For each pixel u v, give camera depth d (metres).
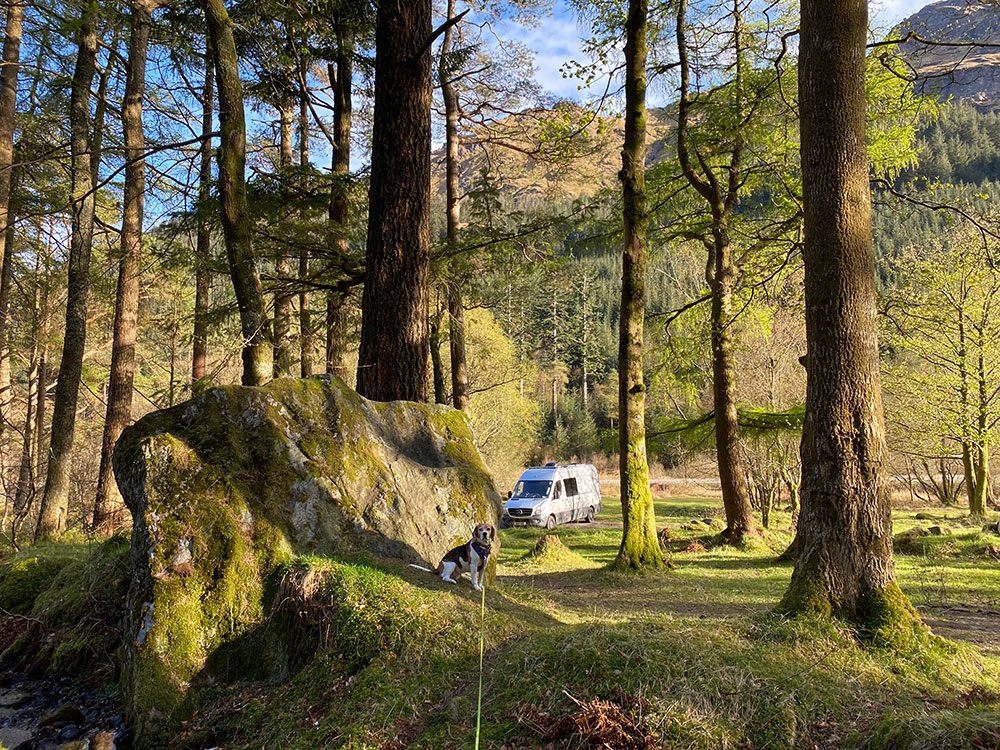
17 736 5.36
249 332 8.88
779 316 21.94
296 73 15.09
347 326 15.16
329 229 10.88
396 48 9.30
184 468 6.10
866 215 5.79
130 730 5.27
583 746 3.82
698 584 10.82
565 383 69.19
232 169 8.91
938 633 7.14
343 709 4.57
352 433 7.20
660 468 47.41
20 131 14.79
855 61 5.88
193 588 5.62
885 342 22.12
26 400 19.92
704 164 15.56
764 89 13.56
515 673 4.64
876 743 3.66
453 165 17.59
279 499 6.35
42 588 8.20
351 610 5.35
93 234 15.42
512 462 38.53
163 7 12.47
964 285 21.23
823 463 5.61
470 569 6.39
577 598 9.57
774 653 4.81
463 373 17.58
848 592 5.39
